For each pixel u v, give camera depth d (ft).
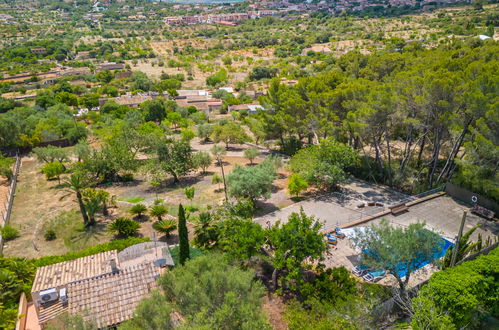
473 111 104.53
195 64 589.73
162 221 113.50
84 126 258.37
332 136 149.28
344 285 73.92
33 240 119.55
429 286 68.85
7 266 89.30
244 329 54.08
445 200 116.67
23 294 83.05
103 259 86.07
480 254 81.25
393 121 129.18
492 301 71.87
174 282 64.39
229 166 176.55
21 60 597.93
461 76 125.18
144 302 59.26
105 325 67.31
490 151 98.32
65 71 509.35
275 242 76.84
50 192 161.89
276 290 77.77
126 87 457.27
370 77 209.36
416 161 149.28
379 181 140.67
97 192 136.56
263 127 181.06
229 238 85.66
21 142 218.79
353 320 62.39
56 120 249.75
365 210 115.55
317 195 130.82
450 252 79.56
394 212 109.40
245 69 531.09
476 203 109.81
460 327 66.49
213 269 65.51
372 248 72.59
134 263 87.30
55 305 72.23
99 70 528.63
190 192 135.54
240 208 105.09
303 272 83.05
